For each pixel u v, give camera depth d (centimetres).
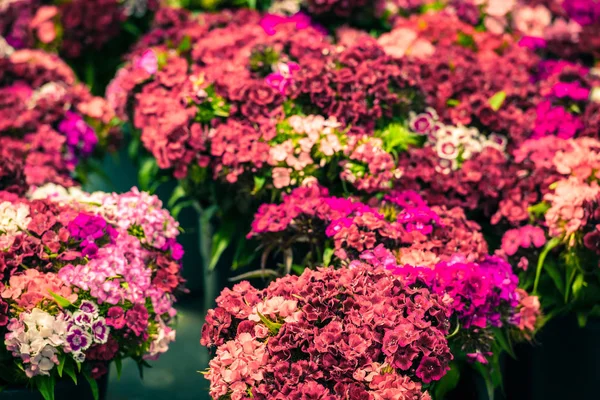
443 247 408
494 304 381
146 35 578
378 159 441
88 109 543
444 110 493
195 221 634
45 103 512
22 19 621
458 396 412
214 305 513
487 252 419
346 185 462
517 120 484
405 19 592
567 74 505
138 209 407
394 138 466
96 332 372
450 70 514
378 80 464
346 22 586
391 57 480
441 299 355
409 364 329
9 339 361
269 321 335
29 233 381
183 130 458
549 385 448
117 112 527
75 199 423
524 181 455
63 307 368
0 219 379
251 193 454
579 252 425
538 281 443
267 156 445
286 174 446
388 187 447
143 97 488
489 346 382
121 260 383
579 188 425
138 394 518
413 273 365
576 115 503
